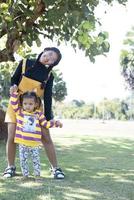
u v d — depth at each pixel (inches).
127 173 217.9
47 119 206.4
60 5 251.8
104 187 185.8
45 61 203.6
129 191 179.9
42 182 193.0
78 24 235.6
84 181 196.7
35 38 293.3
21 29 286.8
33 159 202.8
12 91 203.0
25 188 181.3
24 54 343.9
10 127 206.5
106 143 390.3
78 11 238.8
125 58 234.8
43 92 207.6
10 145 206.8
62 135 511.8
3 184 187.9
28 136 199.8
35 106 202.1
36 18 283.6
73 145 364.5
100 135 530.9
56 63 205.6
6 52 304.7
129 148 348.5
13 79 206.8
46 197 168.7
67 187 184.4
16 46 296.7
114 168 234.4
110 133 608.4
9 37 293.3
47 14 262.5
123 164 251.0
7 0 276.7
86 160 265.4
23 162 200.8
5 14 273.3
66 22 251.8
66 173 215.9
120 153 308.3
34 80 204.5
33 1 281.9
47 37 291.7
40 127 203.8
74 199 167.3
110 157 282.7
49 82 207.6
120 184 191.8
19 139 200.4
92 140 425.1
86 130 711.1
